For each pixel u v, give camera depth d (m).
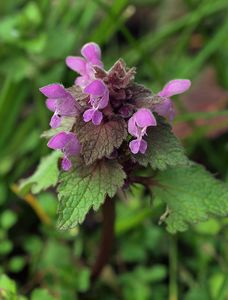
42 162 0.19
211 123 0.27
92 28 0.34
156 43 0.31
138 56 0.30
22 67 0.29
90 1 0.31
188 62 0.31
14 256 0.25
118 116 0.16
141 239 0.24
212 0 0.30
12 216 0.24
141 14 0.35
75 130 0.16
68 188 0.16
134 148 0.15
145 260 0.24
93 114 0.15
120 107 0.16
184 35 0.30
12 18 0.30
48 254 0.23
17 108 0.28
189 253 0.24
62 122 0.17
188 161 0.15
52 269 0.22
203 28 0.32
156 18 0.35
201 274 0.23
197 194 0.17
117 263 0.24
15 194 0.26
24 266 0.24
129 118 0.16
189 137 0.26
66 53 0.29
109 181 0.16
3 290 0.19
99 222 0.25
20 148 0.28
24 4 0.35
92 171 0.16
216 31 0.32
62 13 0.32
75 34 0.30
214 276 0.22
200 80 0.30
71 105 0.16
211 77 0.30
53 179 0.18
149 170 0.25
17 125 0.30
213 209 0.17
